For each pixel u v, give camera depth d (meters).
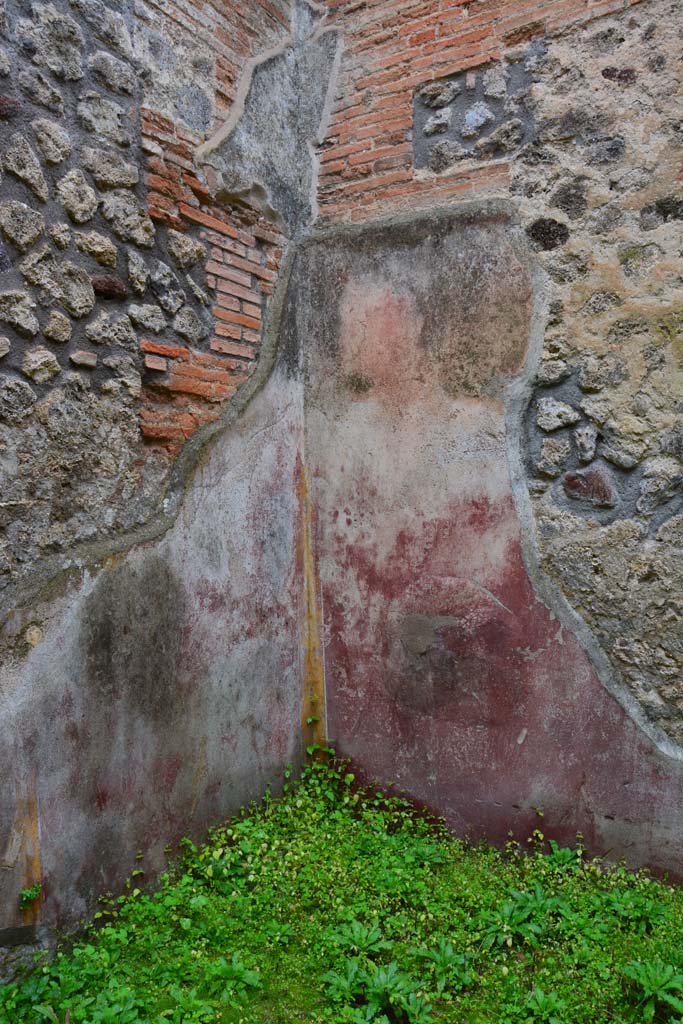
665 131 3.00
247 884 3.05
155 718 3.02
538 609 3.25
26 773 2.54
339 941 2.64
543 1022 2.34
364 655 3.73
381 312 3.64
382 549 3.66
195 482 3.21
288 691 3.74
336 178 3.83
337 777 3.78
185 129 3.21
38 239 2.61
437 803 3.53
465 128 3.47
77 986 2.42
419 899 2.92
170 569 3.08
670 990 2.42
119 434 2.90
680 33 2.97
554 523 3.22
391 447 3.63
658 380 3.01
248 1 3.59
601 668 3.12
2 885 2.48
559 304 3.21
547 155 3.25
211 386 3.31
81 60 2.78
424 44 3.59
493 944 2.70
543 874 3.05
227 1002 2.40
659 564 3.01
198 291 3.25
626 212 3.07
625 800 3.07
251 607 3.51
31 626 2.56
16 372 2.53
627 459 3.07
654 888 2.94
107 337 2.85
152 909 2.83
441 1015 2.37
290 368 3.76
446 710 3.50
